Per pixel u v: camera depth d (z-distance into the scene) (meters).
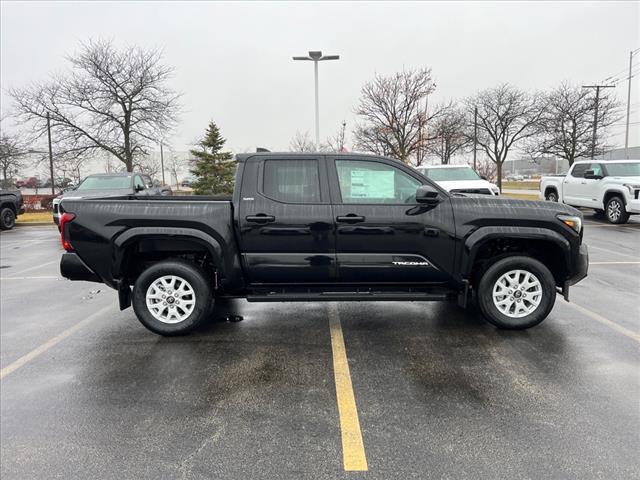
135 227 4.37
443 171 13.56
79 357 4.08
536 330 4.56
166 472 2.48
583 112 31.97
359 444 2.71
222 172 30.28
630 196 12.27
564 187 14.88
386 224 4.36
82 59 25.62
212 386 3.47
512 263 4.43
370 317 5.12
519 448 2.64
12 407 3.20
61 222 4.45
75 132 26.50
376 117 27.25
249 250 4.42
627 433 2.77
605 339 4.29
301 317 5.15
